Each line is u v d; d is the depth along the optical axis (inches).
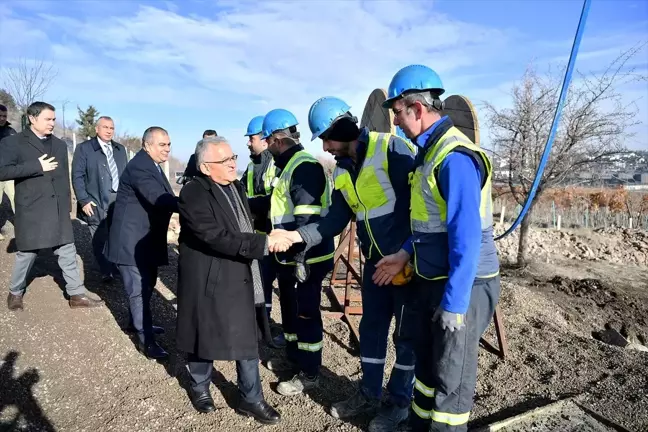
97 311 183.9
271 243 121.8
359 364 168.7
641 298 338.0
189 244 123.9
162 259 160.9
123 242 153.2
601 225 612.1
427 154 97.3
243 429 126.5
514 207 672.4
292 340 155.1
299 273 135.2
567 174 371.9
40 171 163.2
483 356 180.7
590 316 281.1
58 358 149.1
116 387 141.5
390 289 126.1
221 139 122.3
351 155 122.9
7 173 157.8
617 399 147.3
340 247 202.5
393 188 119.1
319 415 134.7
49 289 195.6
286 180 143.6
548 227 588.4
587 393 150.9
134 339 169.3
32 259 171.8
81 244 272.8
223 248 116.1
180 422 127.7
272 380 154.9
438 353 98.0
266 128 147.2
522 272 384.2
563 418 135.7
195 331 122.8
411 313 114.7
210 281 120.4
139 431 123.0
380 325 129.6
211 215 117.8
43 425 122.6
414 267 104.9
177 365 157.5
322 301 233.3
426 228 99.7
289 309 152.6
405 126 102.3
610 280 382.6
